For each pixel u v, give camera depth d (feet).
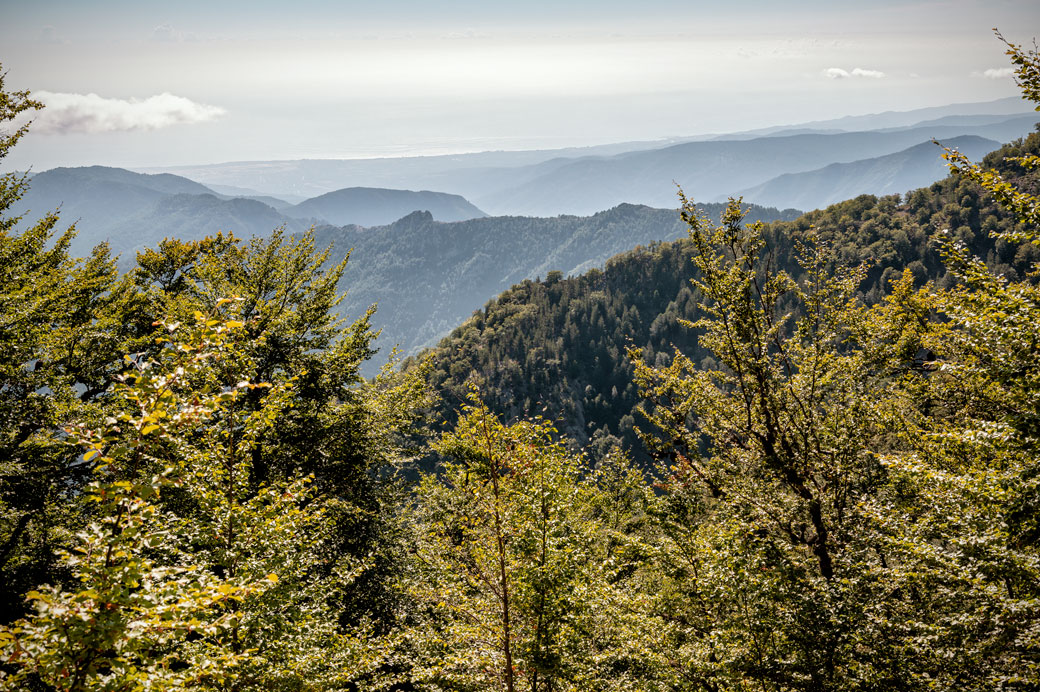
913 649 29.81
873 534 38.70
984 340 29.78
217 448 28.25
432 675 33.53
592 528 39.34
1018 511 24.36
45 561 42.45
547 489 34.06
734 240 47.91
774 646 33.65
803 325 50.62
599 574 35.68
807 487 44.86
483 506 35.88
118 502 16.06
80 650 14.43
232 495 28.35
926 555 27.66
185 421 17.35
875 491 43.98
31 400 44.93
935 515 30.63
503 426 37.96
